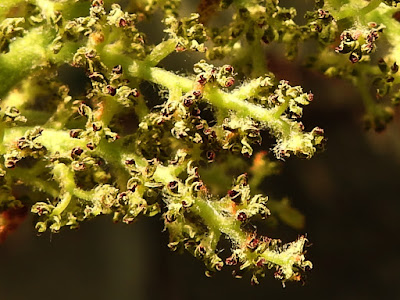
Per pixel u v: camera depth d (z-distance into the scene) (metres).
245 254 0.14
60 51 0.15
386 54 0.15
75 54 0.15
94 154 0.15
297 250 0.14
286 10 0.15
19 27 0.15
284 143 0.14
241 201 0.14
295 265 0.14
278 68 0.17
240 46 0.15
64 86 0.15
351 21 0.15
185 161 0.14
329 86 0.21
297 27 0.15
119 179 0.15
